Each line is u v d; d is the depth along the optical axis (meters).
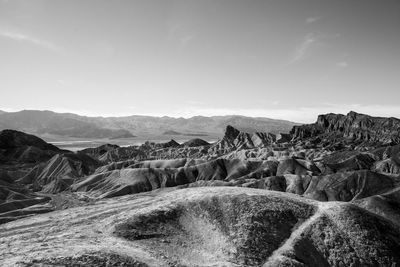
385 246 60.59
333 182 152.75
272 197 72.62
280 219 65.06
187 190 90.00
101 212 90.75
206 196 73.38
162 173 185.12
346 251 58.66
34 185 192.25
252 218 64.50
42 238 64.25
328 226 63.38
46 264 44.47
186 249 58.09
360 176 150.38
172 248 57.84
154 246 57.75
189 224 65.94
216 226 64.19
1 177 192.50
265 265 53.81
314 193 147.50
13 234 79.69
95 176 187.88
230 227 63.25
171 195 87.81
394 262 58.19
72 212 98.81
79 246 53.41
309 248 58.56
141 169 185.75
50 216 97.25
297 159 199.88
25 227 87.12
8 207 133.62
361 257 58.12
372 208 111.25
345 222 64.31
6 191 150.12
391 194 129.62
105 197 160.25
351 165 198.25
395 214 107.94
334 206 69.44
